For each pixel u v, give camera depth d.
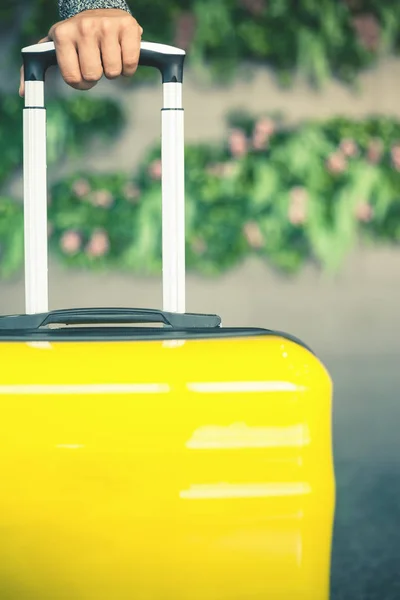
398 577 2.06
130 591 0.96
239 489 0.96
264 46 4.27
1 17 4.16
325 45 4.31
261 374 0.96
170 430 0.95
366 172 4.35
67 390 0.94
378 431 3.19
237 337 1.01
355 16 4.33
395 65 4.40
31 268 1.16
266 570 0.97
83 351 0.96
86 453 0.94
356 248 4.41
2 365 0.95
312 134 4.33
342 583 2.02
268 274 4.38
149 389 0.94
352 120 4.40
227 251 4.28
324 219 4.32
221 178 4.27
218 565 0.96
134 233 4.24
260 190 4.28
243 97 4.34
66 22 1.05
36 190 1.16
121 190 4.23
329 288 4.41
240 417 0.96
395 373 3.97
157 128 4.30
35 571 0.95
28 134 1.15
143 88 4.28
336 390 3.70
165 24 4.21
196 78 4.31
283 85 4.34
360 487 2.63
